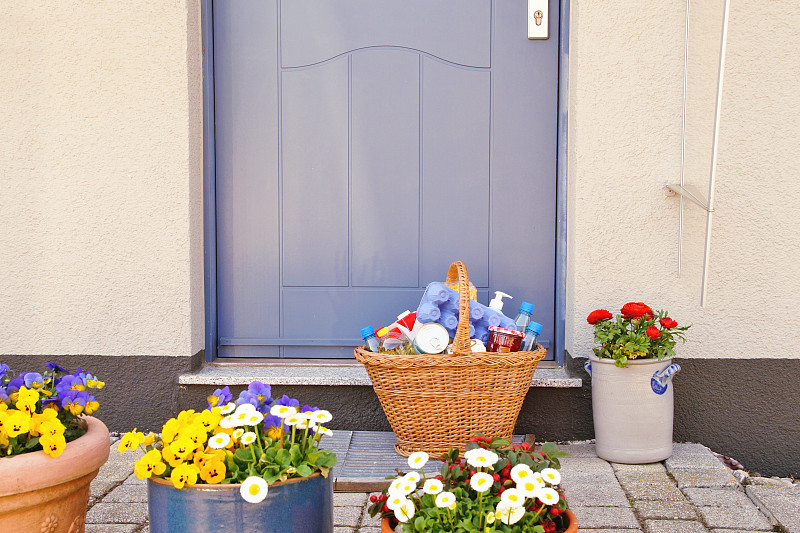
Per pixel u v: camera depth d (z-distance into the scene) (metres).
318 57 3.30
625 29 3.04
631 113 3.06
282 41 3.30
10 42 3.13
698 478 2.65
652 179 3.07
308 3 3.29
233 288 3.38
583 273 3.10
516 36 3.26
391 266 3.35
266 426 1.83
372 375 2.74
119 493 2.54
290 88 3.31
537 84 3.27
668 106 3.04
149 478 1.70
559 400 3.13
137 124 3.15
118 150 3.16
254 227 3.36
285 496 1.67
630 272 3.09
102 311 3.20
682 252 3.07
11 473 1.70
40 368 3.22
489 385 2.63
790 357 3.07
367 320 3.37
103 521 2.31
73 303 3.21
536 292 3.32
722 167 3.05
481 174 3.30
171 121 3.15
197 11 3.24
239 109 3.32
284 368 3.30
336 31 3.29
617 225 3.08
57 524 1.85
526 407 3.14
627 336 2.76
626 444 2.79
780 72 3.00
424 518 1.50
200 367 3.31
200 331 3.32
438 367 2.59
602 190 3.08
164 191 3.16
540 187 3.30
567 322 3.23
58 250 3.19
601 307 3.10
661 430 2.79
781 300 3.06
